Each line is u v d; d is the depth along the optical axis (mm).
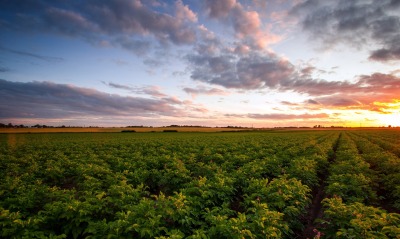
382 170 17938
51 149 33625
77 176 16562
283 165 21484
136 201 10438
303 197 10953
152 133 96562
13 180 13125
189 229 8844
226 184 12648
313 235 10227
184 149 29484
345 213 8148
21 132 102562
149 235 7543
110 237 7457
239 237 6910
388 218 7449
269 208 9758
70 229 8945
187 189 11352
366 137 62375
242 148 31156
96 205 9180
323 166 21047
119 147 35969
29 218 8211
